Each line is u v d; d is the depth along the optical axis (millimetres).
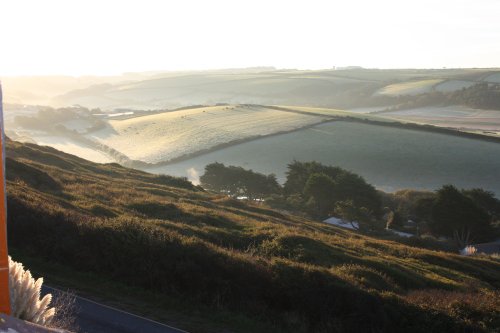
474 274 29062
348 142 134125
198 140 145875
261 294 15008
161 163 130000
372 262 23609
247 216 37188
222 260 15859
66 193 30203
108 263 15977
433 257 31188
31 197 21438
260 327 13547
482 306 15773
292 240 25062
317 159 125438
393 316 14055
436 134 135000
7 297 3096
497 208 80125
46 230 17469
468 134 132125
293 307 14688
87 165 55000
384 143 131125
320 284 15281
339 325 13812
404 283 21812
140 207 30094
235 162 127750
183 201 37250
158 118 183250
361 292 14625
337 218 65125
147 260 15734
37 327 2598
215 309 14266
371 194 72562
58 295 12992
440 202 62156
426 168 116750
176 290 15000
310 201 69500
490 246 56719
